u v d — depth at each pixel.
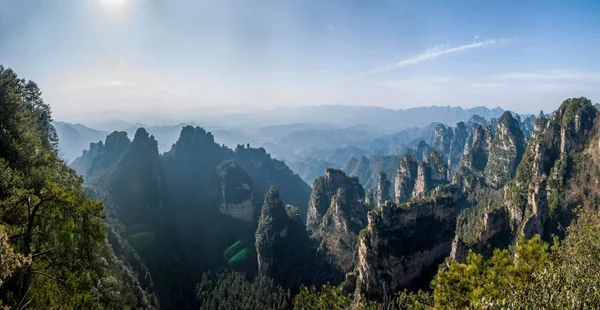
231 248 170.38
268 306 115.25
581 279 24.69
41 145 57.22
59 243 37.34
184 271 149.50
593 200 125.31
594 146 139.12
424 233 103.94
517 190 145.12
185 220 180.50
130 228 158.38
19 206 35.69
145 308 92.12
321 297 53.66
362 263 101.75
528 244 31.33
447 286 31.81
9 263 26.20
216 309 125.06
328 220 168.12
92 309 37.97
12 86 64.12
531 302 23.16
